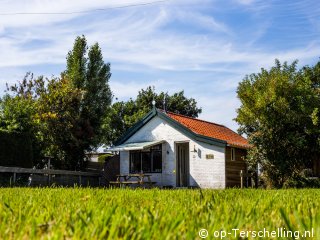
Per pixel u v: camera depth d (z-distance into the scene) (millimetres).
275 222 1640
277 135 19109
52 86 26578
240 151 23609
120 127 42250
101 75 31375
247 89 19500
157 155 24312
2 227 1506
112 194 4254
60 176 20875
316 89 20109
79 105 27547
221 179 21891
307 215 1972
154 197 3789
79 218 1679
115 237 1247
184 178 24828
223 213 1993
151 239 1268
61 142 25844
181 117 25797
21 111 21281
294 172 19094
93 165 30359
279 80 19000
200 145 22859
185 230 1410
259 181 21062
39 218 1703
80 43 31531
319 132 18750
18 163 19641
